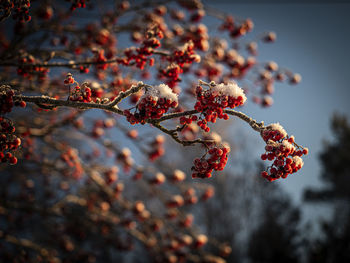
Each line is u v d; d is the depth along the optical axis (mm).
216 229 11922
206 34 3494
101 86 2465
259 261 11906
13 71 3070
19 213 5457
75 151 4293
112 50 3141
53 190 6242
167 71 2225
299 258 11953
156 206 9336
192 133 3627
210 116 1526
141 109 1485
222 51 3777
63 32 3215
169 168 4656
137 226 5676
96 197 5094
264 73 4602
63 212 4965
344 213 12641
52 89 2582
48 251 4395
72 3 2359
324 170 18500
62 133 4293
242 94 1498
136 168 4430
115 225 4934
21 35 2623
